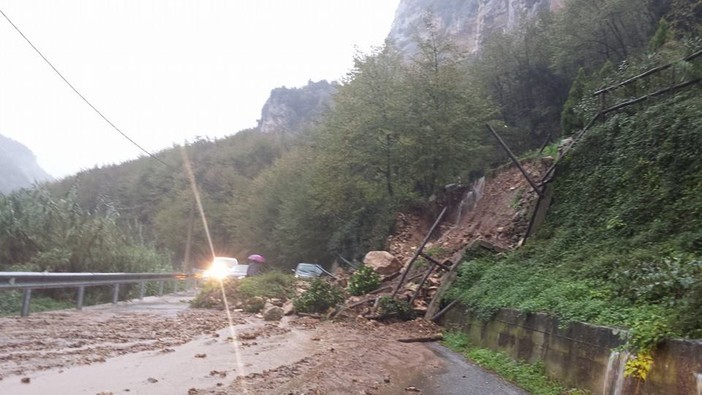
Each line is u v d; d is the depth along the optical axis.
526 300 9.79
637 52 26.80
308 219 38.72
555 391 7.21
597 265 9.48
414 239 25.20
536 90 35.75
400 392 7.05
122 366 7.39
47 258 18.05
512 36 38.75
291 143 83.00
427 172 27.02
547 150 20.11
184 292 27.22
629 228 10.67
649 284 7.39
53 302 16.23
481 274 13.81
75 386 6.14
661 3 27.98
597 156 13.53
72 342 9.09
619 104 13.27
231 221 60.19
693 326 5.48
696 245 8.48
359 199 32.03
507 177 20.67
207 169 82.81
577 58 31.52
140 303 18.73
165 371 7.23
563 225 13.30
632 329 6.09
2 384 6.02
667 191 10.39
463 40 85.19
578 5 31.70
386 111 28.59
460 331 12.59
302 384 6.93
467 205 22.97
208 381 6.79
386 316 14.59
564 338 7.77
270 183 53.12
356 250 31.28
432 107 27.16
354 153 29.05
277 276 19.97
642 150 11.84
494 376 8.63
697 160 10.27
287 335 11.92
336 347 10.45
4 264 18.48
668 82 12.89
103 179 89.56
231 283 18.84
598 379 6.66
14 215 18.97
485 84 37.56
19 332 9.80
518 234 16.88
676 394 5.13
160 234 63.47
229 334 11.48
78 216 20.77
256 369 7.73
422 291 15.78
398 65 30.52
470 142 27.02
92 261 19.69
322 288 16.42
